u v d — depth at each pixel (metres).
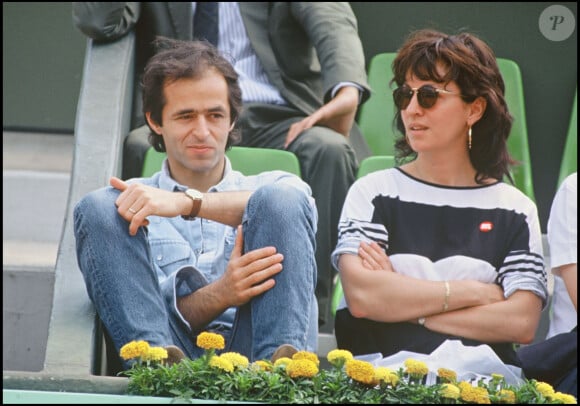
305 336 11.10
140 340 10.84
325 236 14.45
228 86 12.67
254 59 16.20
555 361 11.92
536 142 18.97
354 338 12.13
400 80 12.54
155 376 10.06
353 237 12.20
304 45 16.23
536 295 11.99
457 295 11.82
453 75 12.30
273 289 11.17
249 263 11.24
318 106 16.11
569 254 12.41
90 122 14.83
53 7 19.59
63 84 19.59
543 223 18.92
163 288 11.66
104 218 11.39
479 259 12.09
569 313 12.60
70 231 13.38
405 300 11.82
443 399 10.05
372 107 17.50
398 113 13.16
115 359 11.70
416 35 12.56
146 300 11.30
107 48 15.77
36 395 9.74
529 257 12.09
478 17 19.02
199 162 12.48
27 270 14.98
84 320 12.17
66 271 12.77
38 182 17.27
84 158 14.39
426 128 12.36
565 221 12.51
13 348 14.95
